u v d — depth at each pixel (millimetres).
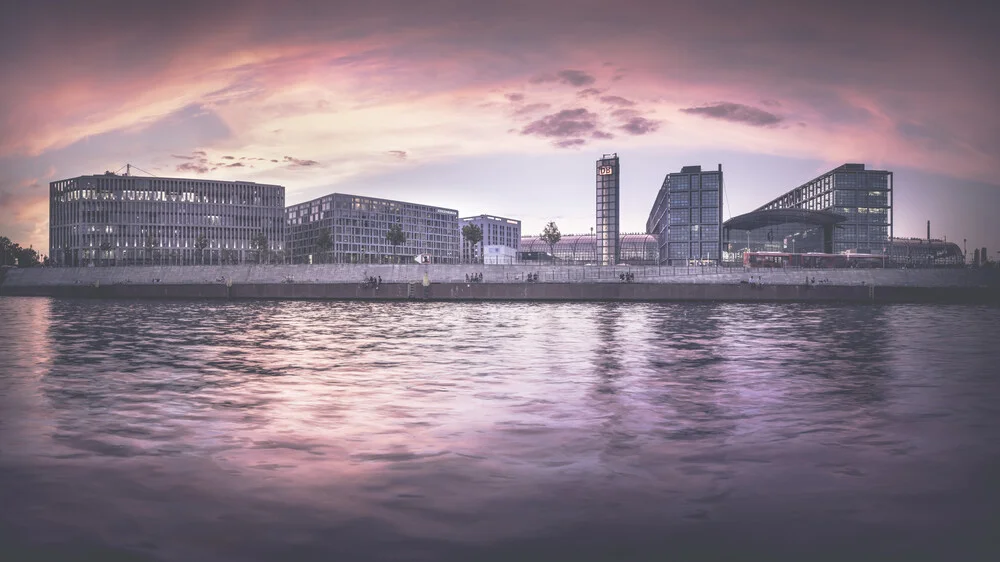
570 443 13883
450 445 13672
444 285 115812
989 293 104812
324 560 8055
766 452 13164
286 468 11922
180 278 144250
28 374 25750
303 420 16375
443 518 9398
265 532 8906
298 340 41562
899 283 110375
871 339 42656
